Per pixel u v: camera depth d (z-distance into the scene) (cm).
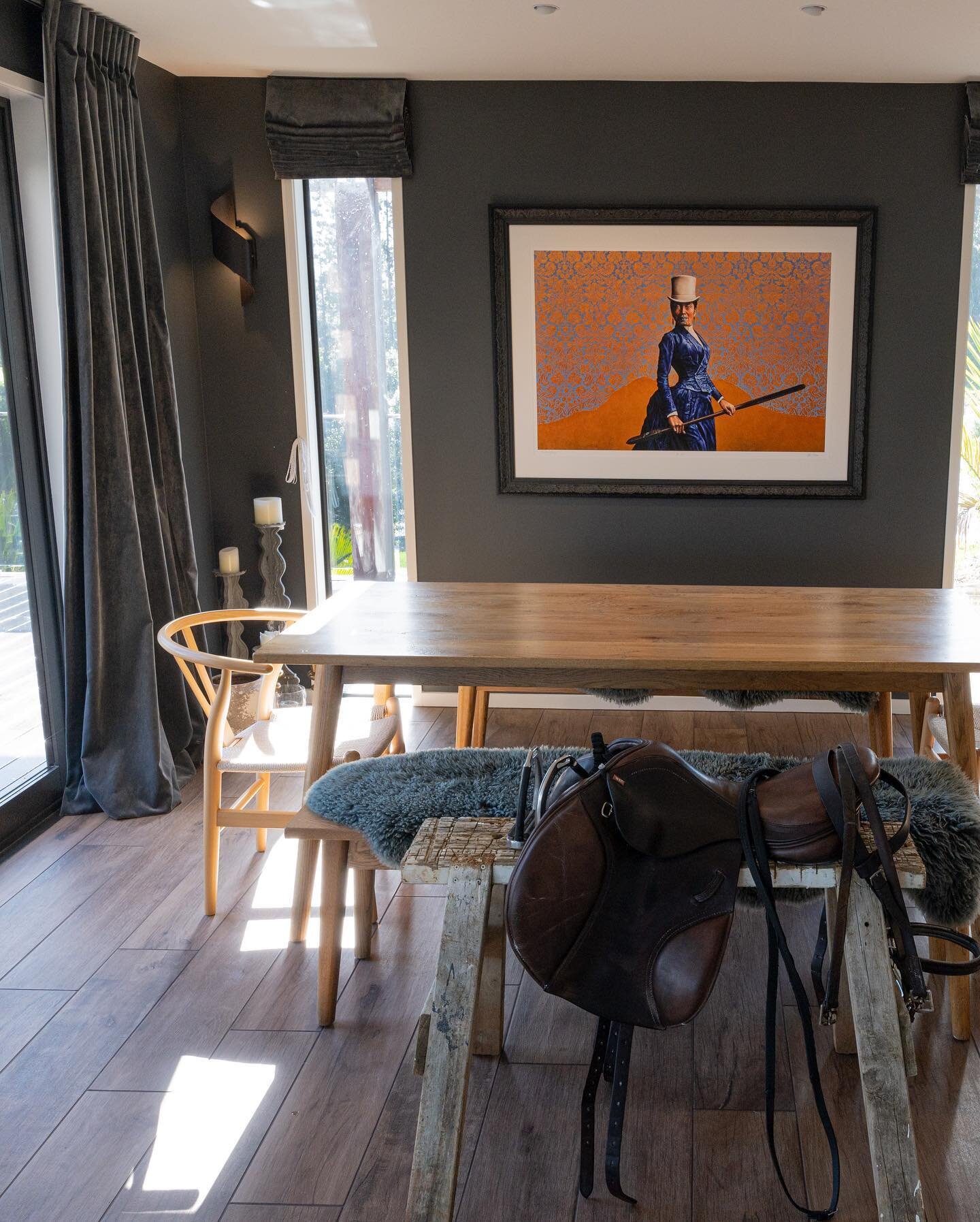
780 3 323
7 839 333
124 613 354
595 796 172
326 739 263
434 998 177
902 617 286
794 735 432
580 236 427
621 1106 174
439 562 459
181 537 399
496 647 259
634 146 422
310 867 273
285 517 456
